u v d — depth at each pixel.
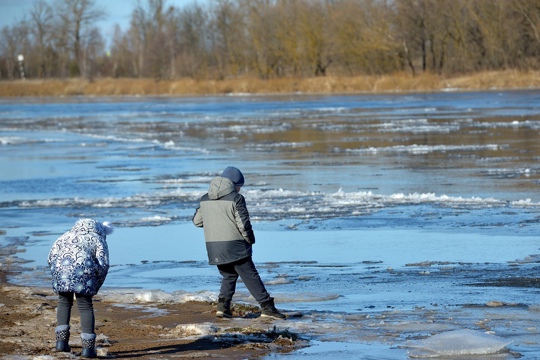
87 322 12.27
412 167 39.91
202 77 186.75
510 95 111.75
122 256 21.91
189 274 19.62
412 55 160.50
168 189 35.22
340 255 21.06
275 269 19.67
